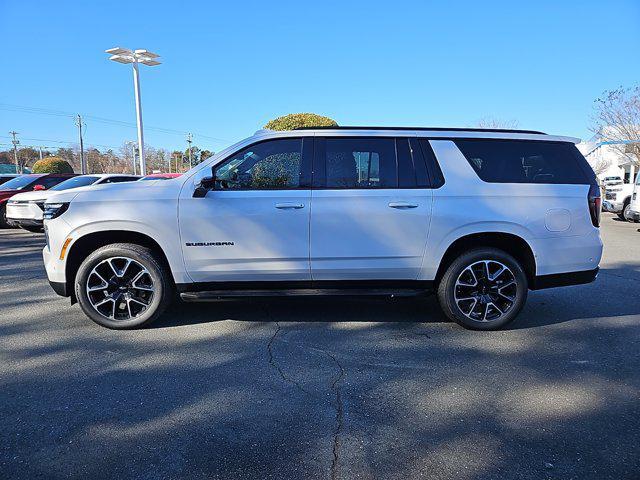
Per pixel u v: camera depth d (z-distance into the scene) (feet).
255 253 14.08
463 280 14.65
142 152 80.18
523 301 14.58
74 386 10.85
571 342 13.76
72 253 14.34
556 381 11.18
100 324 14.56
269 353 12.85
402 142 14.51
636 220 41.19
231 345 13.43
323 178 14.21
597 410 9.80
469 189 14.29
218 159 14.35
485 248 14.49
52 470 7.81
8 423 9.25
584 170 14.93
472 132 14.83
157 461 8.06
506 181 14.52
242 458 8.15
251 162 14.35
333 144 14.40
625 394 10.51
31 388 10.74
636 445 8.54
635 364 12.16
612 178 107.86
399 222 14.10
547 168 14.80
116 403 10.06
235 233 13.99
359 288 14.67
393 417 9.53
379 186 14.24
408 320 15.83
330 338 14.05
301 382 11.09
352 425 9.22
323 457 8.18
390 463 8.02
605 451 8.35
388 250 14.19
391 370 11.80
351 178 14.26
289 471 7.80
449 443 8.61
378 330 14.79
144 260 14.10
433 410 9.81
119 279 14.40
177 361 12.28
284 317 16.05
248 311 16.69
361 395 10.46
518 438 8.77
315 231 14.02
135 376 11.38
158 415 9.57
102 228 13.96
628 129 77.46
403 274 14.49
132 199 14.01
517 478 7.63
